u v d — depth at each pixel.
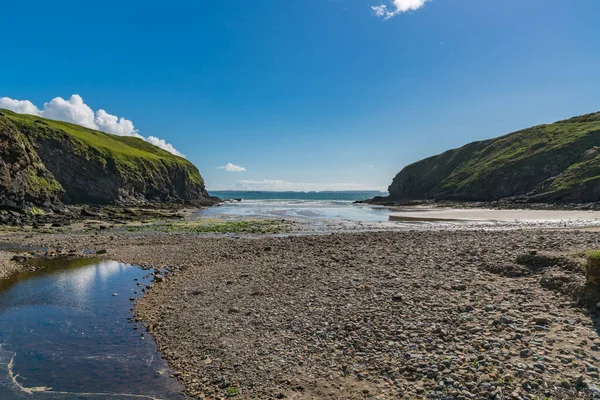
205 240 38.91
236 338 12.73
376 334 11.92
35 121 101.94
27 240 39.72
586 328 10.91
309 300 15.96
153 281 21.94
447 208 100.69
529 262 17.75
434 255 22.94
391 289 16.42
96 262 27.98
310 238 37.47
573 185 92.94
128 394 9.98
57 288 20.73
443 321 12.41
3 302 18.28
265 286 18.84
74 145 99.75
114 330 14.48
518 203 98.88
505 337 10.70
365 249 27.73
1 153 59.62
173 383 10.38
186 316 15.35
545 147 124.31
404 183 174.50
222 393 9.58
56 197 72.19
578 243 24.11
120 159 114.44
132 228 51.94
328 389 9.22
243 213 88.06
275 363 10.75
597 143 113.56
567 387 8.08
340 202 170.12
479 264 19.42
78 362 11.91
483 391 8.23
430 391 8.56
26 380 10.91
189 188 159.50
